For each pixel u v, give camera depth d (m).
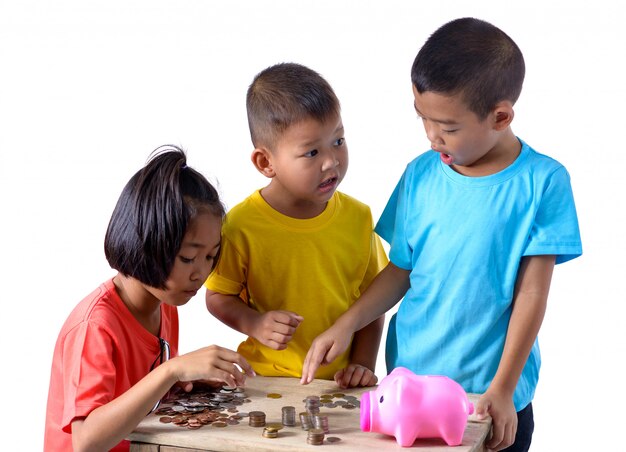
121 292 1.94
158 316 2.02
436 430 1.66
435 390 1.67
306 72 2.03
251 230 2.12
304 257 2.13
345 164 2.05
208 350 1.75
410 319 2.06
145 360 1.96
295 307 2.14
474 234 1.96
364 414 1.69
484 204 1.96
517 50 1.89
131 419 1.72
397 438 1.66
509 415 1.84
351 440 1.69
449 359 2.01
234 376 1.75
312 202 2.12
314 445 1.66
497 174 1.96
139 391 1.72
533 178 1.94
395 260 2.10
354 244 2.18
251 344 2.19
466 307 1.98
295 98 1.98
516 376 1.88
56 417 1.92
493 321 1.97
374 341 2.23
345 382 1.99
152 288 1.87
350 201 2.20
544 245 1.91
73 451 1.88
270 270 2.13
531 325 1.91
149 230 1.81
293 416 1.76
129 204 1.85
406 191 2.08
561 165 1.96
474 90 1.84
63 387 1.90
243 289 2.19
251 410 1.84
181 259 1.83
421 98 1.88
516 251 1.94
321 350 1.98
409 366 2.06
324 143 1.99
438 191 2.02
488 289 1.96
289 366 2.15
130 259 1.84
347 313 2.05
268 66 2.11
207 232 1.83
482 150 1.92
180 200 1.80
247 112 2.08
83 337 1.84
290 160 2.01
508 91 1.87
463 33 1.86
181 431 1.73
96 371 1.81
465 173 1.99
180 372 1.73
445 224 1.99
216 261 1.95
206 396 1.93
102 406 1.75
